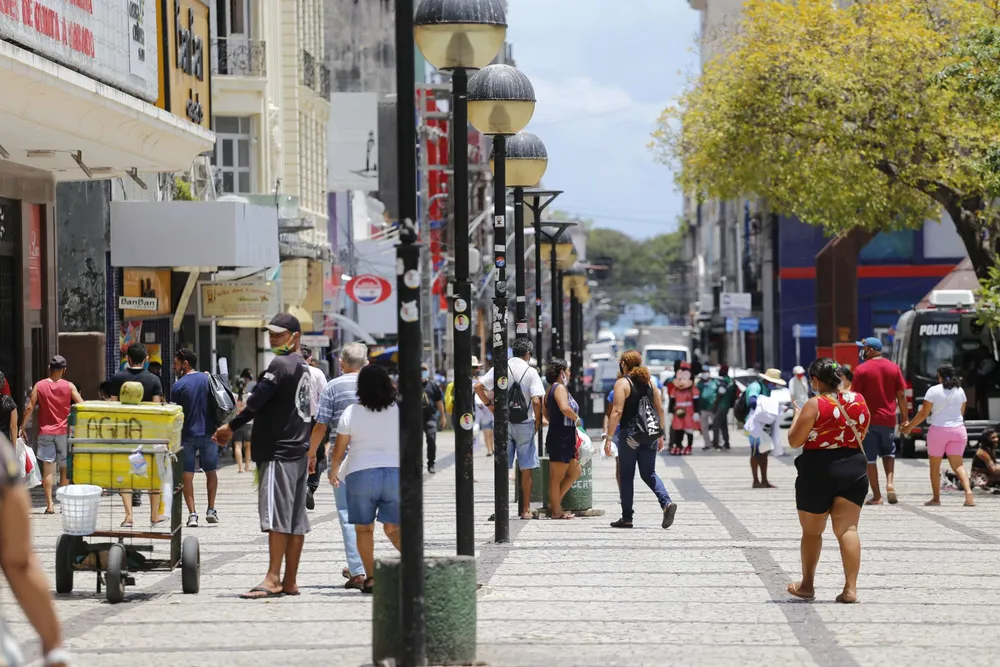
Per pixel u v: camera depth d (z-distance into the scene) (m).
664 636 15.75
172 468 19.02
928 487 36.81
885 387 31.94
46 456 30.44
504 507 24.77
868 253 94.12
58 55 29.30
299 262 67.06
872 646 15.15
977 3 51.38
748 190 54.84
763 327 113.44
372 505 18.66
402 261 13.42
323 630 16.17
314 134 74.25
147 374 30.05
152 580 20.48
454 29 18.31
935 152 50.03
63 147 34.19
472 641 14.00
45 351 39.09
